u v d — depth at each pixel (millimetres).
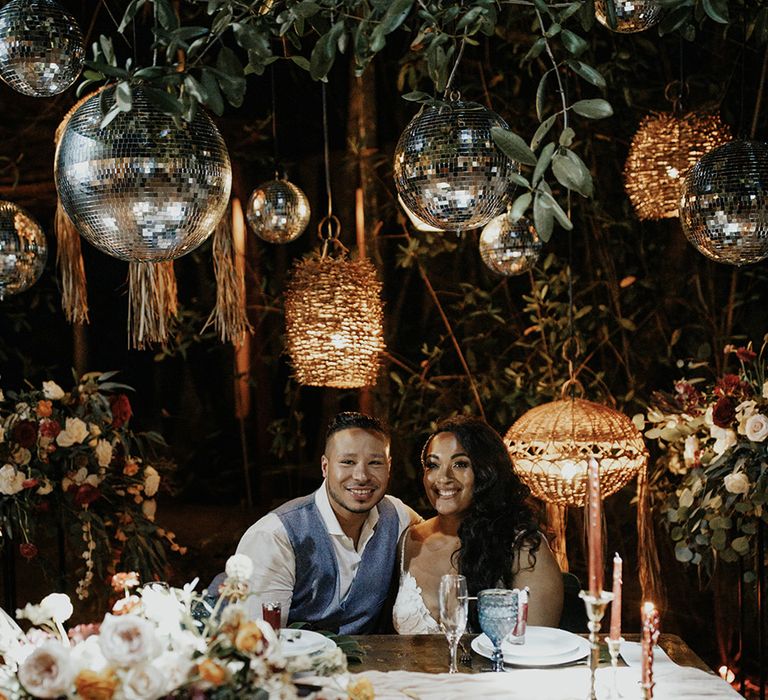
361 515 2980
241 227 5082
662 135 3947
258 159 5305
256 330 5473
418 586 2928
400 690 2117
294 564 2928
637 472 4191
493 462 2896
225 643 1603
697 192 2277
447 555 2939
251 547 2922
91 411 3633
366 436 2900
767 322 4949
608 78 4926
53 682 1486
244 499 5676
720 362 4961
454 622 2176
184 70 1754
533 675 2209
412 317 5266
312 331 3918
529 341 5207
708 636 4820
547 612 2816
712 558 3691
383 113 5234
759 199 2225
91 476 3490
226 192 1814
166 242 1788
